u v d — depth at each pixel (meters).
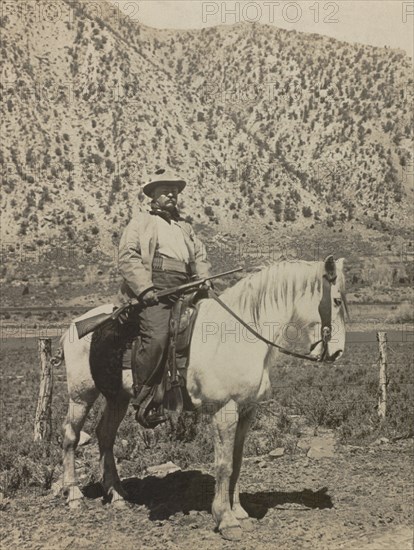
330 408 12.50
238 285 6.82
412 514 6.97
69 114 160.38
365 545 6.16
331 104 196.25
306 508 7.26
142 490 8.21
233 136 165.12
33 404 16.52
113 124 157.00
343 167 170.50
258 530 6.64
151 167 148.50
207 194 141.75
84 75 169.12
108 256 121.94
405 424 11.20
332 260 6.63
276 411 13.14
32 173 142.50
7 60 167.00
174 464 9.33
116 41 183.88
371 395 14.32
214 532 6.64
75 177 143.12
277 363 22.59
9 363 32.22
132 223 7.17
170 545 6.38
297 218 142.38
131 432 11.26
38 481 8.73
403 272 106.06
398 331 49.59
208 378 6.59
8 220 131.25
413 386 15.71
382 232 142.12
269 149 179.25
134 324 7.22
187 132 164.25
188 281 7.19
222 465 6.60
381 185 162.50
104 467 7.81
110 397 7.50
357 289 96.25
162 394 6.82
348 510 7.16
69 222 131.62
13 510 7.67
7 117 154.12
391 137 181.75
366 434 10.79
